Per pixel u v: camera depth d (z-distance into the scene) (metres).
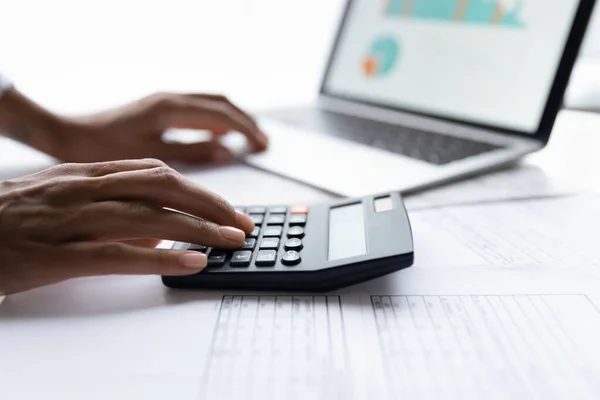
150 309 0.33
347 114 0.78
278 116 0.79
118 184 0.36
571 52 0.56
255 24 1.06
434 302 0.33
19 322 0.32
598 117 0.74
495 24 0.65
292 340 0.29
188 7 1.02
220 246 0.37
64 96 0.99
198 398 0.25
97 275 0.35
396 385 0.26
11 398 0.26
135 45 1.02
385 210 0.40
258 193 0.51
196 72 1.05
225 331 0.30
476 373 0.26
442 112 0.68
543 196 0.49
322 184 0.51
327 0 1.06
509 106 0.61
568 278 0.35
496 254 0.38
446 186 0.52
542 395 0.25
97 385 0.26
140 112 0.62
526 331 0.29
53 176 0.38
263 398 0.25
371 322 0.31
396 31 0.77
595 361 0.27
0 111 0.58
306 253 0.36
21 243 0.34
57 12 0.98
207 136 0.70
